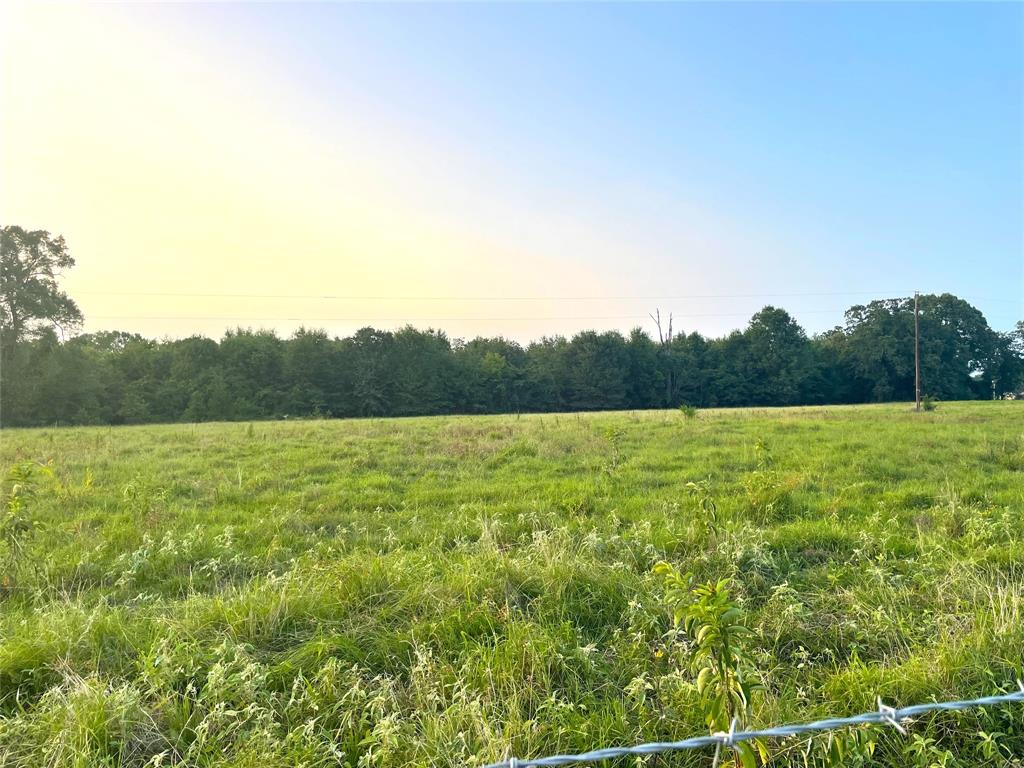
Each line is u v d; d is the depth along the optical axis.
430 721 3.12
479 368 70.88
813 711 3.23
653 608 4.48
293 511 8.33
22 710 3.37
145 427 30.58
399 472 11.87
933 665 3.50
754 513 7.80
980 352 86.44
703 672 2.64
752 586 5.20
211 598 4.95
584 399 72.38
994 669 3.51
